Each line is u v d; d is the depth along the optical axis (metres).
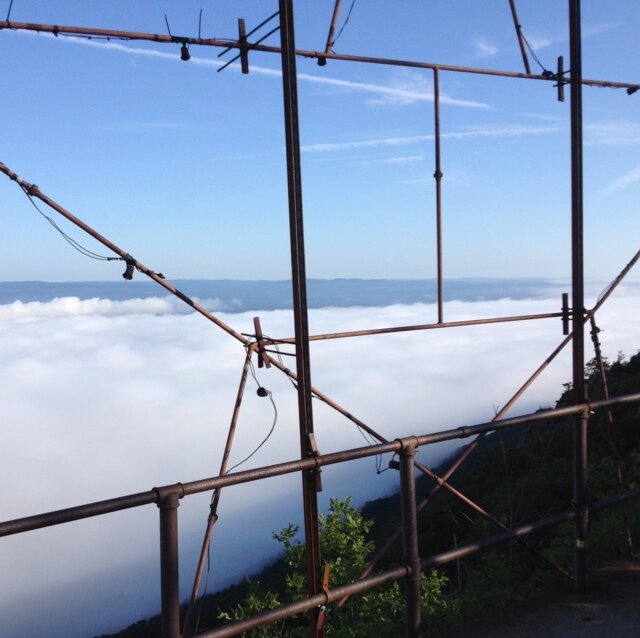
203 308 3.66
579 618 3.50
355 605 5.41
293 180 3.11
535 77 4.54
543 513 9.50
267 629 5.39
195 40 3.51
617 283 4.43
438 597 5.09
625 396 4.08
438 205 4.60
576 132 3.97
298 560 6.00
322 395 3.64
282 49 3.11
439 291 4.55
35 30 3.23
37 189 3.28
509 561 5.13
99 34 3.35
